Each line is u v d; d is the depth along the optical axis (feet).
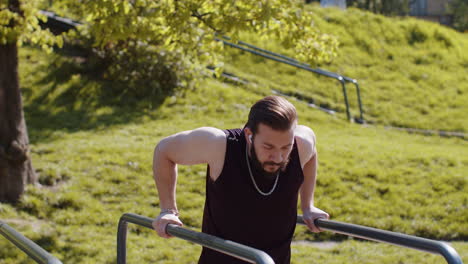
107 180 27.63
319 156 32.32
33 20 23.34
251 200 7.36
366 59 58.23
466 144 43.57
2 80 24.31
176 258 20.81
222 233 7.75
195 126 38.17
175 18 21.95
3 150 24.47
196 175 29.12
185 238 7.17
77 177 27.66
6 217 23.27
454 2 120.67
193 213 25.12
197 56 25.45
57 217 23.91
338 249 22.68
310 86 51.21
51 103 39.14
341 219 25.57
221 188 7.38
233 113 41.78
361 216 25.91
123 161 29.76
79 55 45.75
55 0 26.32
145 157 30.50
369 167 31.09
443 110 50.60
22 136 25.11
